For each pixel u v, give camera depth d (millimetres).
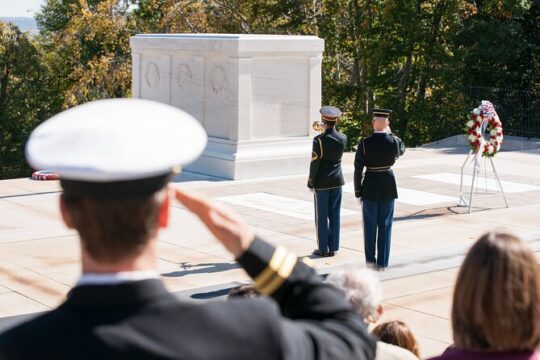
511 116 29328
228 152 19578
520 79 33844
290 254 2156
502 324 2812
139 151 1854
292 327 1991
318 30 35688
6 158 39344
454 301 2930
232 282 11414
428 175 20453
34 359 1871
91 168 1826
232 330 1906
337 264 12445
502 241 2889
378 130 11883
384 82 35344
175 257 12820
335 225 12930
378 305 4309
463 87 33094
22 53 38750
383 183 11891
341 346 2006
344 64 38156
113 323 1904
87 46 40250
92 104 1987
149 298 1939
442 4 33312
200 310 1926
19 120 39219
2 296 10797
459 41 34125
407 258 12750
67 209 1951
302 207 16625
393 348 5078
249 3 36406
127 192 1924
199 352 1881
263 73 19609
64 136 1860
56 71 39188
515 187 19062
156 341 1887
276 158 19766
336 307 2105
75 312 1927
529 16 33875
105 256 1948
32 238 14016
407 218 15750
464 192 18344
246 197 17516
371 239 12047
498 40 32906
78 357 1869
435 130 34000
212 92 19938
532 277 2840
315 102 20297
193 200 2102
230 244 2117
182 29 37031
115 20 37594
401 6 33469
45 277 11695
